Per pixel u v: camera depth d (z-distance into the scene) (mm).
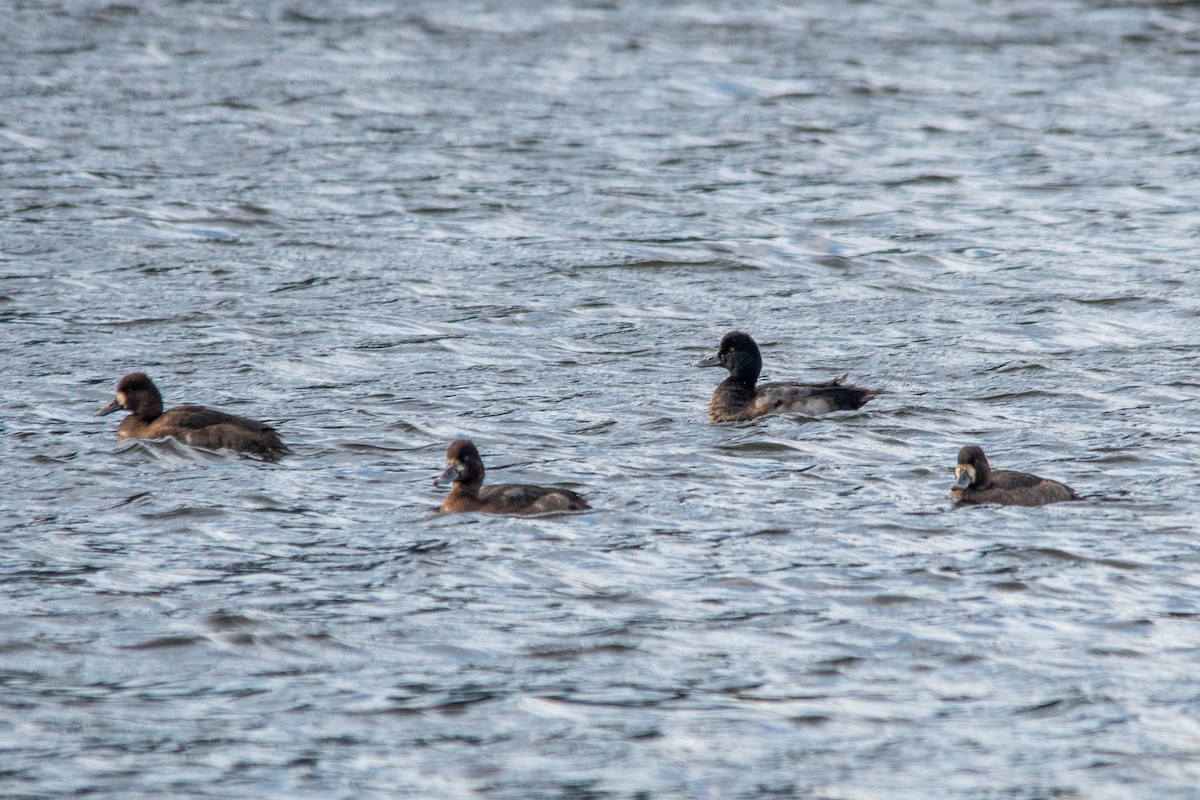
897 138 40031
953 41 51531
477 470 17391
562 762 12227
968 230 32094
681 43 50781
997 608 14680
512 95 43875
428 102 42906
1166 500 17516
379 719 12828
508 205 33719
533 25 52969
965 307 26984
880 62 48531
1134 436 20047
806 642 14078
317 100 42719
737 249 30719
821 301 27500
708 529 16672
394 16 53719
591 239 31344
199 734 12578
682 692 13242
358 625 14383
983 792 11766
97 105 41312
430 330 25500
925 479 18375
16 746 12344
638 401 21984
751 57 49000
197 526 16750
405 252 30234
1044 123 41531
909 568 15570
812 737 12562
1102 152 38562
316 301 27031
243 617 14500
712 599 14930
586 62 48031
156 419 19641
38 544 16188
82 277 28094
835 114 42438
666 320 26359
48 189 33844
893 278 28828
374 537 16453
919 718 12828
